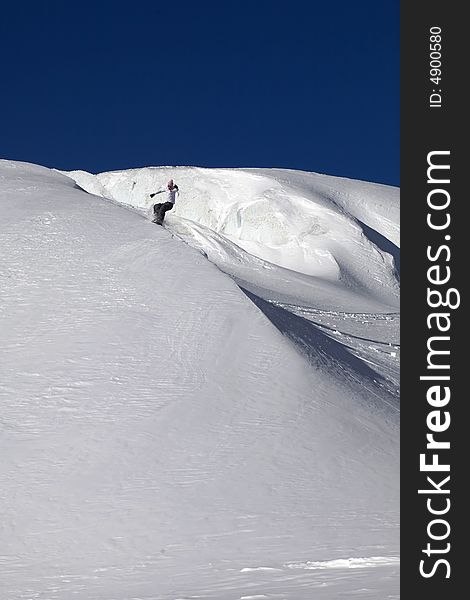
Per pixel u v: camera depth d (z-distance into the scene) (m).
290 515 12.16
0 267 23.09
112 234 25.53
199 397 16.23
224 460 14.06
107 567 10.53
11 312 20.17
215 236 54.47
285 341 18.95
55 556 11.14
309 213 70.00
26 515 12.37
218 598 7.05
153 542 11.43
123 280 21.80
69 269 22.75
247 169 83.00
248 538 11.29
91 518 12.24
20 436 14.73
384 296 62.31
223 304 20.22
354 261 66.19
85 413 15.53
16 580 9.99
